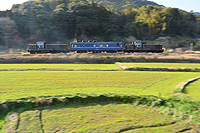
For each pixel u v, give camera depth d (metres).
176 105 18.61
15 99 18.56
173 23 116.69
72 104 19.09
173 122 15.60
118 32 108.56
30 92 22.44
